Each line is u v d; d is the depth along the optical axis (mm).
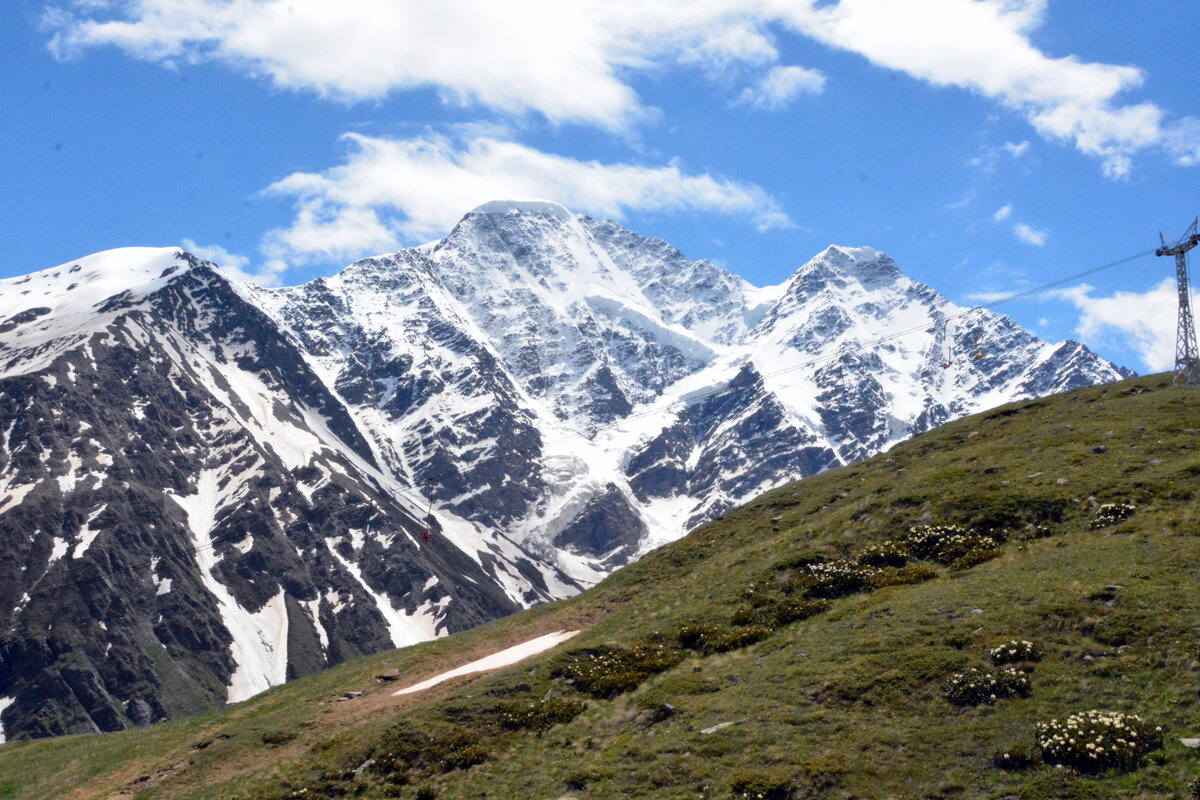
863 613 64250
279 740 71438
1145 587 54344
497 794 55000
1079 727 44625
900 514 77875
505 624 94500
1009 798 42531
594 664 68625
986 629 55375
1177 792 40125
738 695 57906
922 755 47031
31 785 78750
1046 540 67000
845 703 53094
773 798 46906
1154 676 47188
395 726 65125
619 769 53469
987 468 82375
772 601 71625
